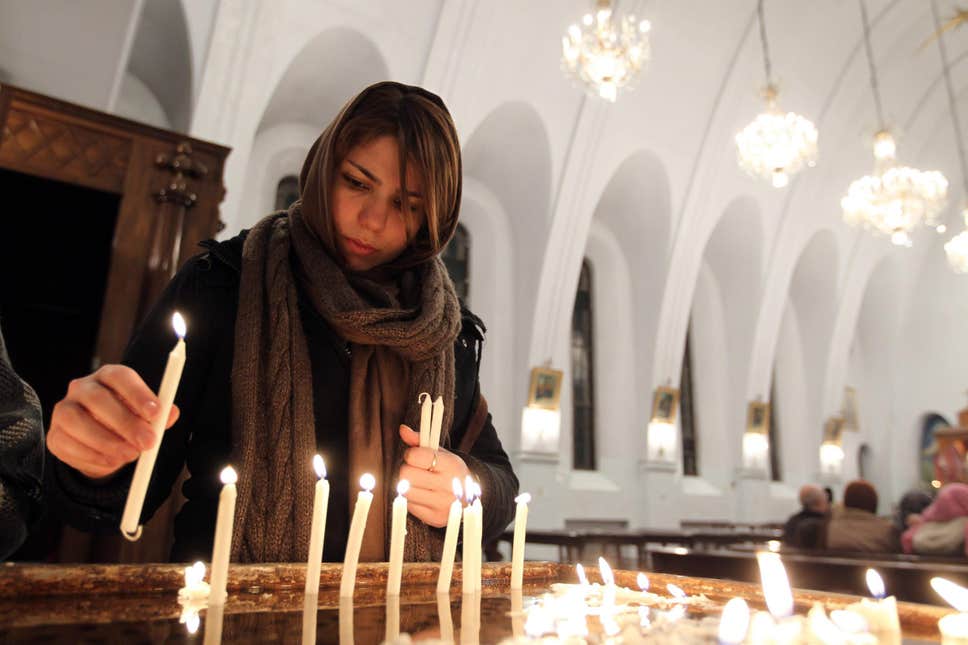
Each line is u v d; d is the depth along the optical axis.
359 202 1.22
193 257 1.23
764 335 14.73
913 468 18.25
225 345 1.17
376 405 1.21
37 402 0.94
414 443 1.15
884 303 18.72
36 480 0.90
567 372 12.55
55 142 3.63
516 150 11.31
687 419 14.74
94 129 3.73
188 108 7.78
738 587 0.88
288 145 10.07
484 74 9.98
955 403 17.69
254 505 1.07
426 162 1.20
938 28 13.91
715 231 14.77
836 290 16.27
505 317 11.70
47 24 6.10
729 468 14.45
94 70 6.31
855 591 3.32
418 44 9.34
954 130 16.66
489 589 0.93
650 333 13.11
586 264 13.88
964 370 17.62
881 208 9.41
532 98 10.61
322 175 1.20
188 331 1.13
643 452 12.75
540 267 11.38
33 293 4.38
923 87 15.42
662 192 12.70
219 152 4.00
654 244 13.12
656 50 11.25
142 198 3.76
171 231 3.75
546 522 11.02
